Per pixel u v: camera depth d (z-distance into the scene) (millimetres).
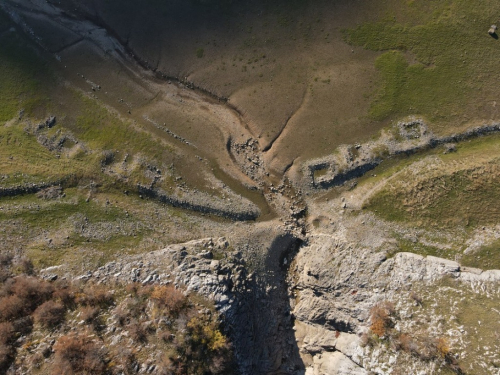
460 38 36156
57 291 30266
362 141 36000
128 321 29375
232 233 35031
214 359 28359
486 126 35250
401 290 31641
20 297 29500
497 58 35812
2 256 31688
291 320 35406
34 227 33250
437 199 33875
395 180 34938
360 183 35656
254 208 35844
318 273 33656
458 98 35750
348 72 36625
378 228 34188
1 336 27969
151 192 35469
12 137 36125
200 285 30391
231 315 30250
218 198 35844
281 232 35500
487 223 33000
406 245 33562
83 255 32438
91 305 29891
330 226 35344
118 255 32688
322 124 36438
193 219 35312
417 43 36344
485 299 30203
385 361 29906
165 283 30844
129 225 34188
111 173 35500
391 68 36344
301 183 36125
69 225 33562
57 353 27625
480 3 36250
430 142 35406
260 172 36594
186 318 28922
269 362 33625
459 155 35000
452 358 28578
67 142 36562
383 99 36156
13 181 34281
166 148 36625
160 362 28000
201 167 36469
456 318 29828
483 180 33500
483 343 28625
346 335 32688
